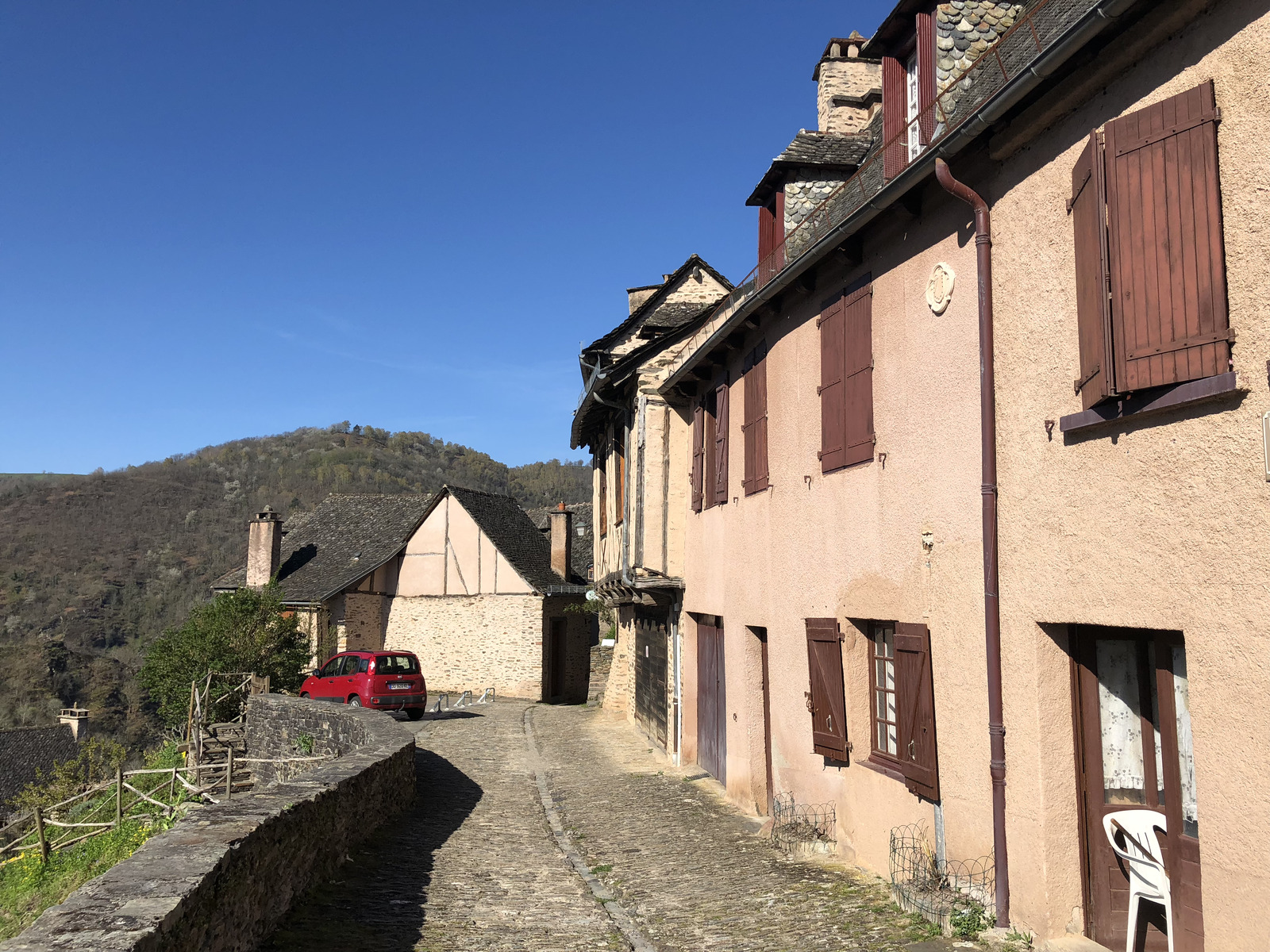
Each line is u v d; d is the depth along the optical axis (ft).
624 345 59.00
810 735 26.91
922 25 24.29
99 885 12.71
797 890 21.58
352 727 43.47
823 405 25.89
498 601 95.55
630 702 64.90
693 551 41.16
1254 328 11.92
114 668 190.08
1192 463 12.88
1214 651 12.46
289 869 18.78
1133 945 14.71
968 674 18.47
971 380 18.60
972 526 18.42
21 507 274.57
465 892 22.40
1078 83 15.20
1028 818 16.33
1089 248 14.70
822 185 33.01
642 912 21.07
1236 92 12.35
